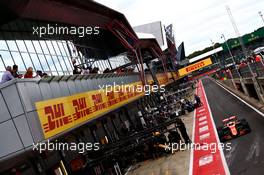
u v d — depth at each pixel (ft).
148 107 172.35
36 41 77.61
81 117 61.98
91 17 96.73
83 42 109.50
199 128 105.40
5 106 43.62
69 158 70.90
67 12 82.79
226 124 78.33
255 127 78.23
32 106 45.50
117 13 106.93
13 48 66.59
